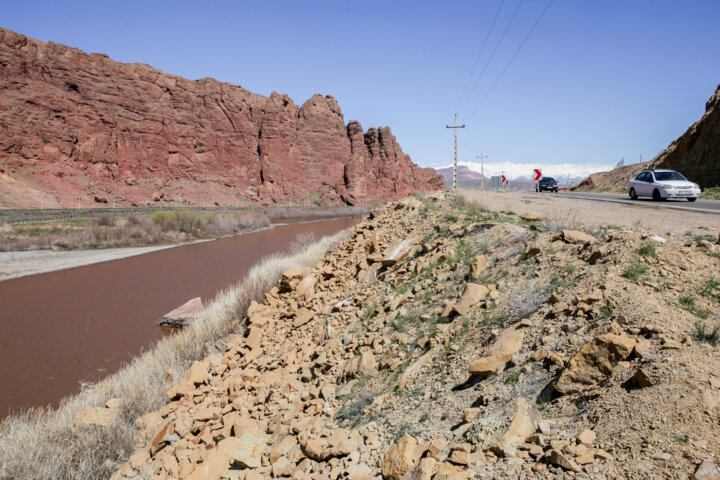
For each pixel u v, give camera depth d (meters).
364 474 4.14
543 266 6.64
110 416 7.84
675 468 2.64
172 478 5.96
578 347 4.42
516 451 3.33
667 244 5.94
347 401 6.18
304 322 10.60
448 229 10.87
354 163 156.25
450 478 3.22
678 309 4.52
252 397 7.77
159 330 17.48
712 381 3.26
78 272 30.80
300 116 158.25
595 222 9.80
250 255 39.06
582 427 3.37
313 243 27.91
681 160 30.22
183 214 58.72
